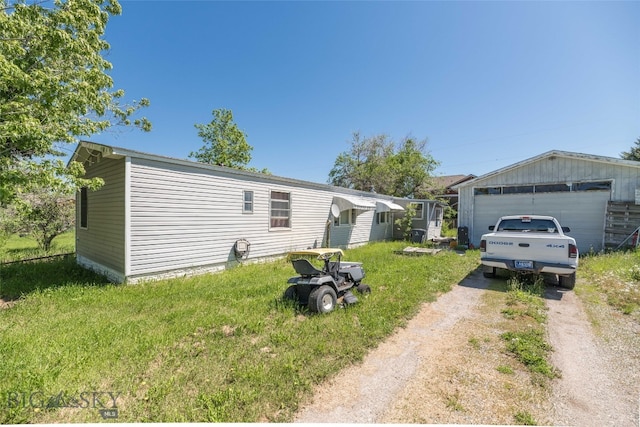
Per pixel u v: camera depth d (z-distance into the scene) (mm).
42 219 11250
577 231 10734
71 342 3248
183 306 4715
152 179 6430
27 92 5555
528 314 4422
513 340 3463
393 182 24781
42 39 5832
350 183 27219
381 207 14203
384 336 3605
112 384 2496
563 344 3441
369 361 3018
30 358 2850
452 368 2877
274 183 9516
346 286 5043
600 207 10312
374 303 4766
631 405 2318
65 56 6348
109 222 6785
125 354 3010
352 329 3709
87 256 8242
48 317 4145
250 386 2484
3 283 6012
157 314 4340
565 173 10977
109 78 7016
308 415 2158
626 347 3352
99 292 5496
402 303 4785
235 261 8273
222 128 24625
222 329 3797
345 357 3033
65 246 13812
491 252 6340
